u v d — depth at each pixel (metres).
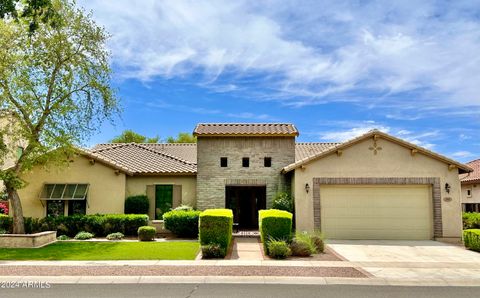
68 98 19.41
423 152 19.98
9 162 24.91
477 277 11.58
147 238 19.06
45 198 22.03
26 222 20.47
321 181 20.11
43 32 18.33
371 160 20.19
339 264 13.44
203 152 23.48
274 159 23.39
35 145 18.77
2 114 19.03
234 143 23.55
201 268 12.57
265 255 15.12
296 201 20.08
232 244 17.78
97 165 22.86
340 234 20.00
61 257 14.64
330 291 10.02
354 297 9.40
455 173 20.06
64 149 19.75
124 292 9.81
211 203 23.06
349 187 20.33
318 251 16.12
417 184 20.09
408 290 10.21
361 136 20.08
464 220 24.20
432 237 19.86
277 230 15.58
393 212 20.11
